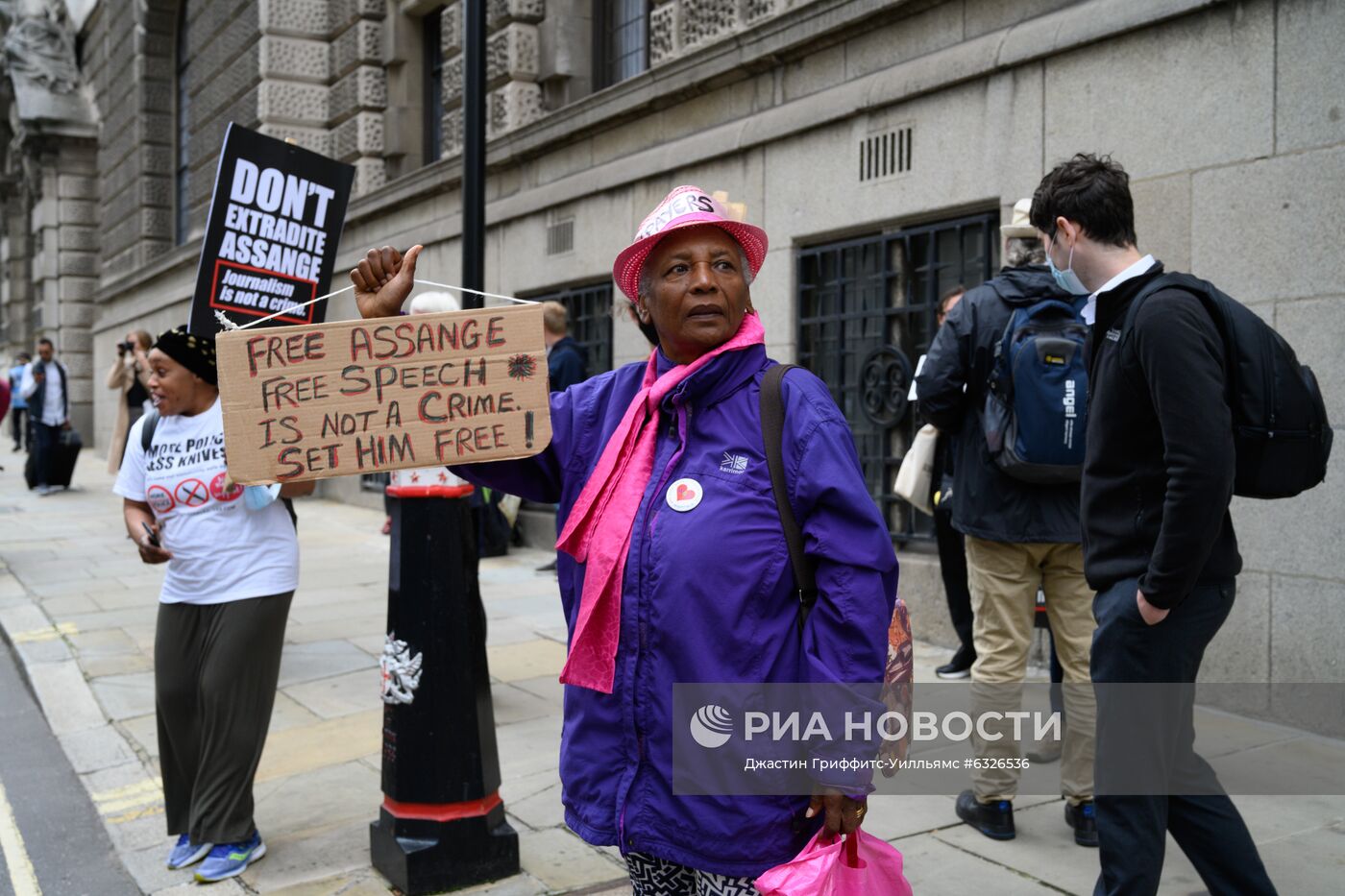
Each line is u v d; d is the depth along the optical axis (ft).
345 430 7.08
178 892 11.10
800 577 6.10
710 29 26.76
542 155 33.14
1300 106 14.70
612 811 6.31
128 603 26.14
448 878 10.85
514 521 31.94
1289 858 10.78
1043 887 10.47
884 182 21.08
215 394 11.75
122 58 73.72
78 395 87.86
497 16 35.06
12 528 39.22
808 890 5.90
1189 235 16.10
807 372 6.44
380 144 44.83
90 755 15.75
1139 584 7.93
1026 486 11.12
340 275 47.14
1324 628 14.60
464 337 7.10
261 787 13.99
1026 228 12.28
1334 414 14.43
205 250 11.35
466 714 10.98
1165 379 7.56
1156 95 16.46
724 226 6.49
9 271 107.04
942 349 11.75
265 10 46.68
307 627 23.15
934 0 20.12
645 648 6.15
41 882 11.78
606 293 30.53
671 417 6.48
